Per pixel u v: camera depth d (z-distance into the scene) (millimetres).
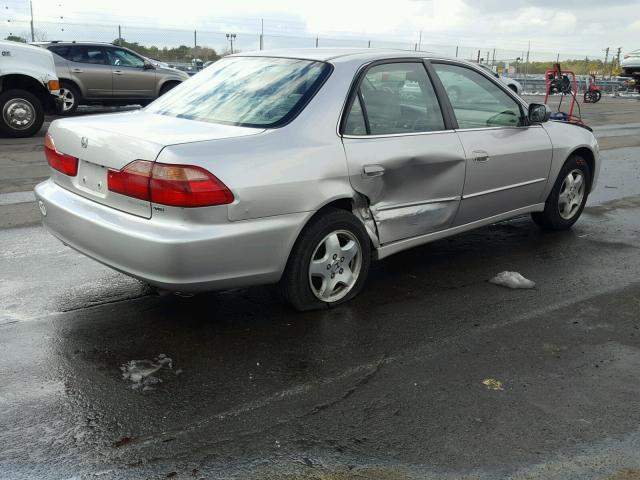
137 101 16141
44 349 3555
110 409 2977
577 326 4012
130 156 3412
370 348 3648
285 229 3631
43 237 5645
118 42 25000
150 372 3324
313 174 3703
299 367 3412
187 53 26500
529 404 3090
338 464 2609
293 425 2881
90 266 4914
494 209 5129
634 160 10969
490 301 4398
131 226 3408
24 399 3041
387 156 4094
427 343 3730
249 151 3498
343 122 3943
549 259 5352
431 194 4477
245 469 2568
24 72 11883
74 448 2680
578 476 2564
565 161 5820
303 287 3922
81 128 3834
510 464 2629
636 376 3391
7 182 7922
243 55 4672
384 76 4281
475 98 4914
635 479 2555
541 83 34688
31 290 4410
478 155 4727
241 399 3090
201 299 4277
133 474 2525
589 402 3121
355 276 4188
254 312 4090
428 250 5555
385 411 3006
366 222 4156
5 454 2627
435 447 2736
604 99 32031
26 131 12016
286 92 3977
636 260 5371
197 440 2754
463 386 3250
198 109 4117
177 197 3270
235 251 3447
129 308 4133
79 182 3842
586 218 6777
